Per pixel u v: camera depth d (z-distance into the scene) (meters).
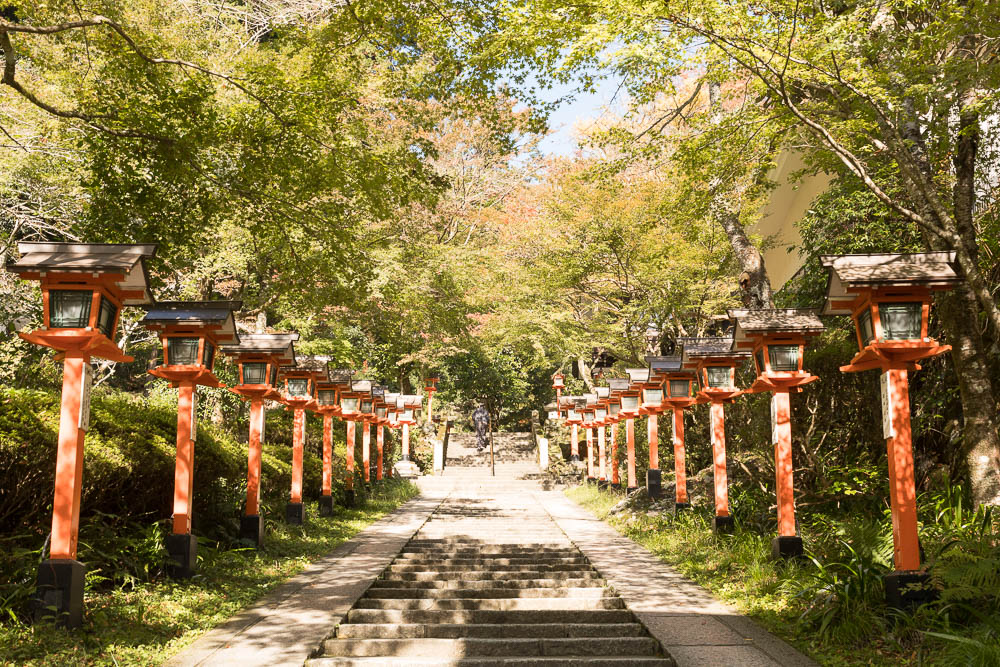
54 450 6.23
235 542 8.83
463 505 17.48
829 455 10.29
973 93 7.57
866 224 10.59
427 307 16.97
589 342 20.31
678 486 12.05
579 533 12.20
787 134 8.91
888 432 5.82
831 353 10.30
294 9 12.46
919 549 5.61
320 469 14.78
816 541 7.80
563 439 28.56
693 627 6.00
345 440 20.77
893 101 7.18
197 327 7.48
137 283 5.95
